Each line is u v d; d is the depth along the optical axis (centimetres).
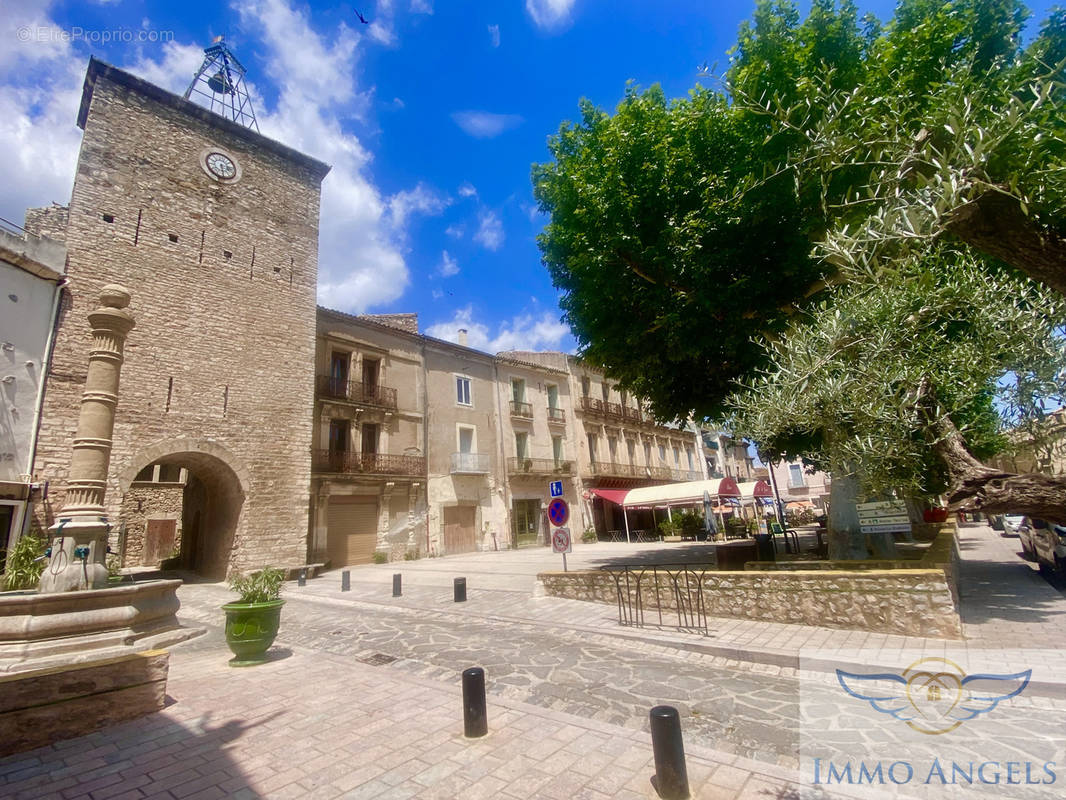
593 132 1131
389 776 347
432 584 1309
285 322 1786
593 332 1184
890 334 330
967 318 344
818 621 689
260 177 1817
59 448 1262
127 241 1468
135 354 1427
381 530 2066
